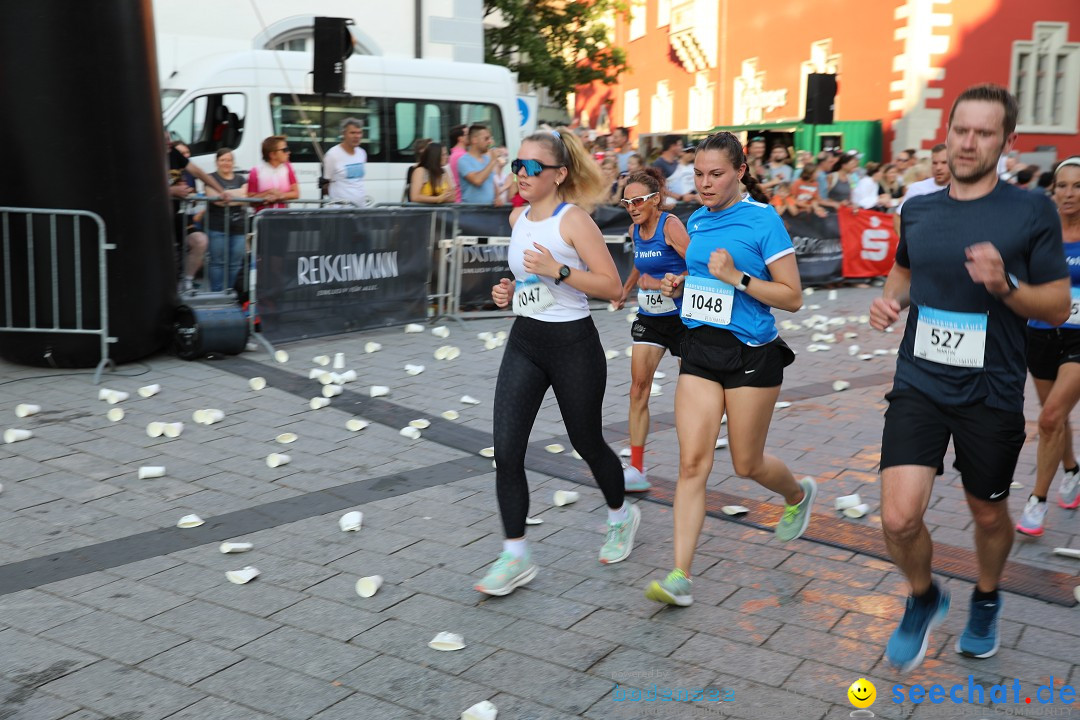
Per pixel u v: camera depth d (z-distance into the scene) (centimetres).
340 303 830
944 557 411
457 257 929
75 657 315
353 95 1155
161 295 720
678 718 287
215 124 1099
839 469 535
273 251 771
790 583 382
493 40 2462
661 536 431
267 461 514
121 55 663
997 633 324
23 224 665
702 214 366
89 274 677
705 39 2791
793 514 402
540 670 313
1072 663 323
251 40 1398
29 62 639
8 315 680
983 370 285
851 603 365
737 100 2644
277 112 1117
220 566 388
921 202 293
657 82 3175
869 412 662
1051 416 425
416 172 960
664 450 564
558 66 2567
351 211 823
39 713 282
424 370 734
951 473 527
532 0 2511
